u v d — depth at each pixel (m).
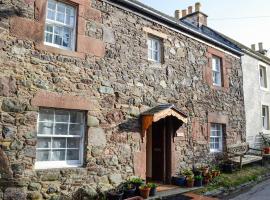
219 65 11.73
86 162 6.70
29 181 5.79
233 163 10.73
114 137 7.34
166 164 8.94
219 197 7.88
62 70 6.57
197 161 9.74
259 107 14.14
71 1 6.96
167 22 9.13
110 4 7.72
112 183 7.12
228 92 11.83
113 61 7.57
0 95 5.65
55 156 6.48
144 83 8.27
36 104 6.07
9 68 5.82
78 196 6.42
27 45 6.11
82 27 7.05
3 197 5.46
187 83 9.73
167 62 9.09
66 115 6.75
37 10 6.34
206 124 10.34
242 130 12.47
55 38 6.84
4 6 5.88
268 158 13.02
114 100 7.46
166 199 7.25
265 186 9.29
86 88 6.92
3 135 5.60
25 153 5.81
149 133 9.62
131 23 8.17
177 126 8.89
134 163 7.70
